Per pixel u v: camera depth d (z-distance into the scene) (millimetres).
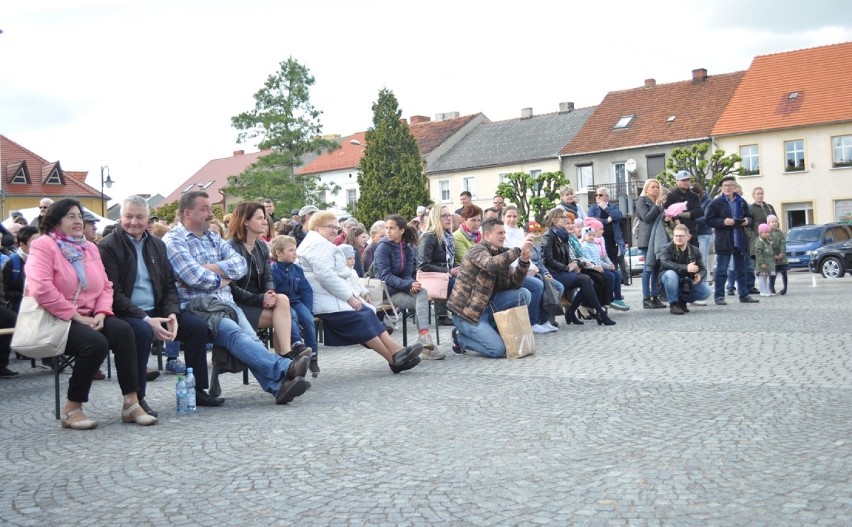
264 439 5812
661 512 3934
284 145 58656
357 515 4078
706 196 18016
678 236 13516
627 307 14102
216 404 7332
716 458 4840
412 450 5316
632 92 57062
